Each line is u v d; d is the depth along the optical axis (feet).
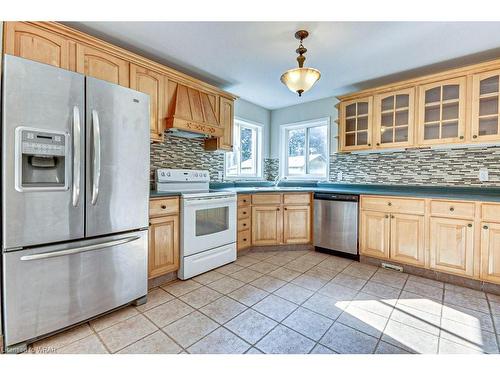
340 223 10.38
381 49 7.99
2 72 4.54
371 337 5.25
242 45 7.87
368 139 10.50
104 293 5.82
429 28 6.83
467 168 9.35
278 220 11.20
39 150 4.76
